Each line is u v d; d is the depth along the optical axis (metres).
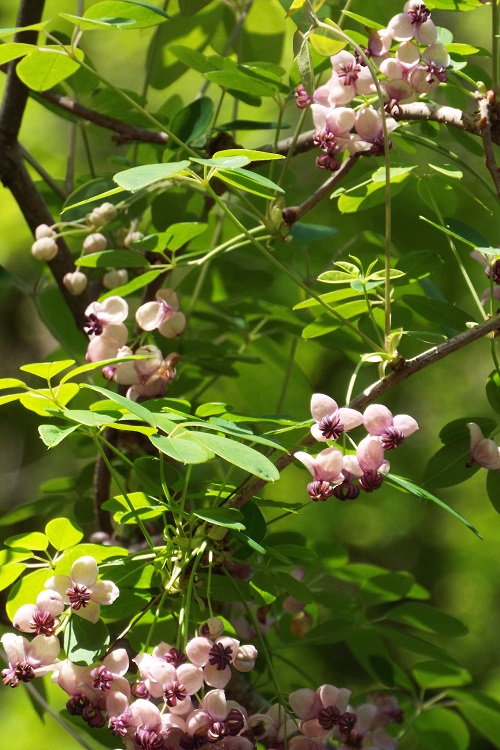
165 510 1.46
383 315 1.56
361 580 1.60
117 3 1.48
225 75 1.53
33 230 1.65
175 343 1.61
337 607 1.60
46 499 1.66
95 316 1.52
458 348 1.46
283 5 1.55
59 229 1.63
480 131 1.49
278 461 1.46
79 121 1.66
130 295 1.66
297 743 1.47
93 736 1.55
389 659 1.60
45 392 1.42
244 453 1.40
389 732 1.61
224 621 1.49
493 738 1.61
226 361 1.64
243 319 1.69
